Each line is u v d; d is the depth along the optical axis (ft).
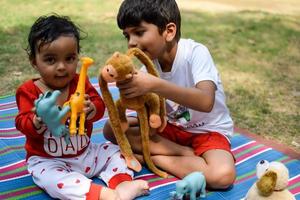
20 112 6.05
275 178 5.11
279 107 10.32
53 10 17.35
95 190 5.88
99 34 14.66
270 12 19.70
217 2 20.99
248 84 11.59
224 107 7.27
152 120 6.38
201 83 6.52
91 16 16.92
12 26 14.87
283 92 11.21
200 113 7.06
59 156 6.31
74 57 6.06
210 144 6.88
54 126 5.63
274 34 16.21
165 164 6.87
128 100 6.25
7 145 7.53
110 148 6.74
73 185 5.88
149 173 6.93
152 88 5.99
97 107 6.38
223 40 15.08
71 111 5.75
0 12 16.55
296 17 19.13
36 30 5.91
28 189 6.35
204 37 15.20
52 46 5.77
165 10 6.47
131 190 6.10
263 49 14.51
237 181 6.81
